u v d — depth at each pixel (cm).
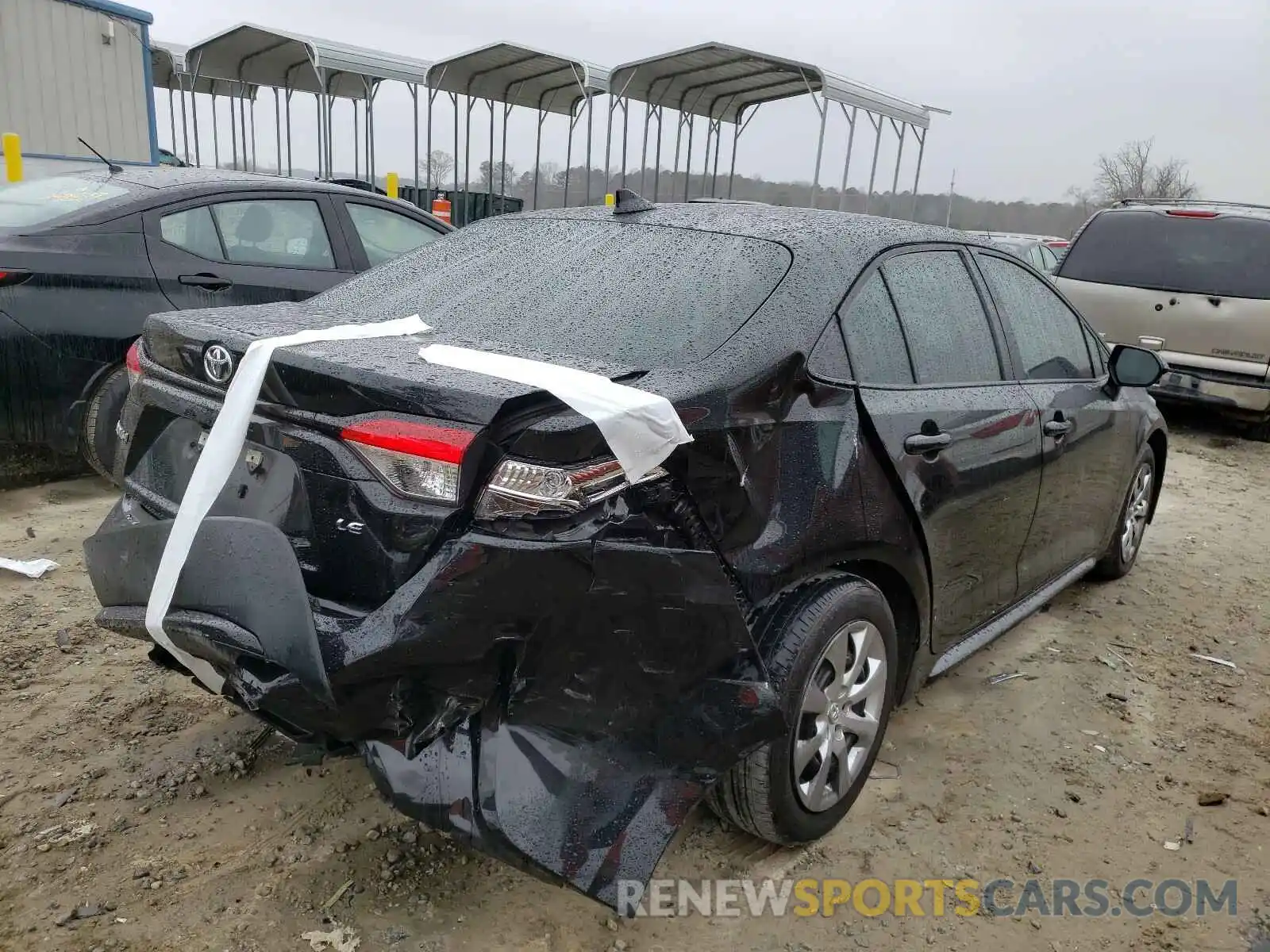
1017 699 381
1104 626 457
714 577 225
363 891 250
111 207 514
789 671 248
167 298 520
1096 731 360
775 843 274
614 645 214
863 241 303
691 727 226
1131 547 512
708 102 1506
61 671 352
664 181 1631
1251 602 498
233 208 562
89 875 251
